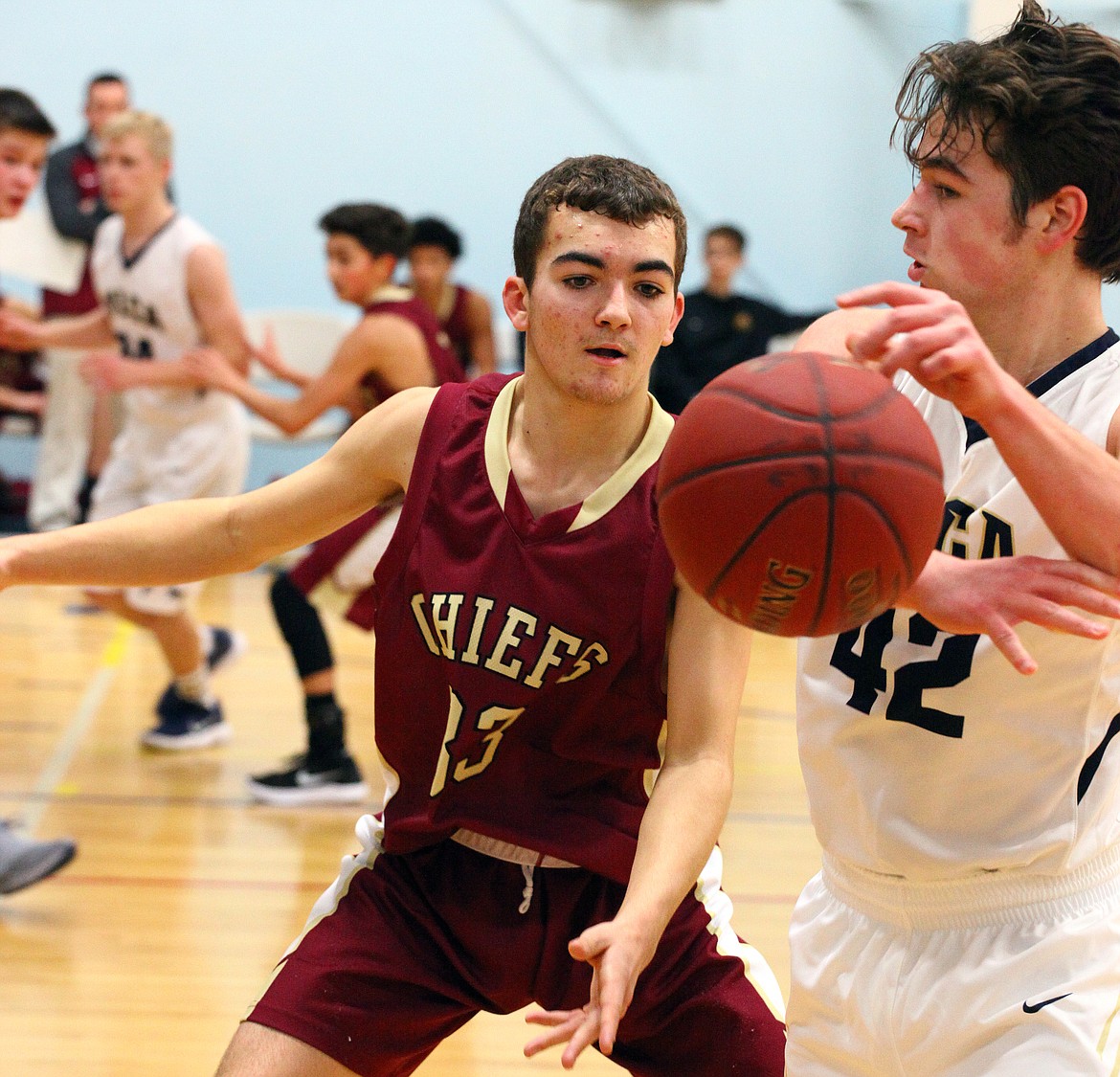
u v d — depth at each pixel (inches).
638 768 95.0
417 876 98.8
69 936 177.3
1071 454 69.7
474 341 352.2
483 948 97.0
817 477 69.4
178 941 177.3
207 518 97.4
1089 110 76.7
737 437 71.0
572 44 450.0
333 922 99.0
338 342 406.3
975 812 85.5
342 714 233.1
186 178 439.5
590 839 94.9
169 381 234.4
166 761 250.2
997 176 78.8
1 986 163.2
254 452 439.8
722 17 454.0
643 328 86.3
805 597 71.1
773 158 462.0
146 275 242.5
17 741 257.6
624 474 90.7
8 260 354.0
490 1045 157.6
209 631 261.7
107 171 239.8
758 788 246.2
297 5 438.0
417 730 96.5
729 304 402.9
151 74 435.8
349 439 97.5
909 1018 86.4
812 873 206.2
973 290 81.6
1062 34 78.5
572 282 85.8
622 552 89.7
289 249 445.7
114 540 96.7
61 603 373.4
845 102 461.1
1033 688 82.7
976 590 72.7
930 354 68.6
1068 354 82.8
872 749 88.0
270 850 209.9
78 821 218.4
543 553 90.4
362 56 442.3
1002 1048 82.8
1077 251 80.5
